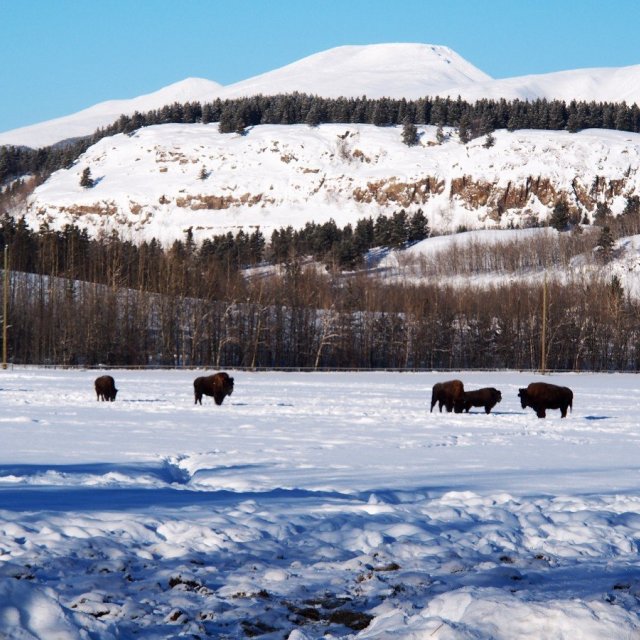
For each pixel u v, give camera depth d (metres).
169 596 17.05
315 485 33.69
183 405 82.31
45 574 18.30
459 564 19.77
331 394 105.25
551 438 56.69
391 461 42.47
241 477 35.84
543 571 19.55
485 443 52.78
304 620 15.89
